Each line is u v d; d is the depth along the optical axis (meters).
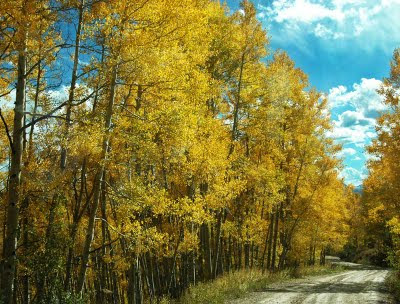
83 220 10.92
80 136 7.07
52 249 7.96
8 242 6.50
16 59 7.43
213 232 18.08
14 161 6.61
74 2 6.64
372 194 19.70
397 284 15.98
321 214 24.66
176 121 8.30
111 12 7.36
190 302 11.73
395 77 15.06
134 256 9.99
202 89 9.38
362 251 54.78
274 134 17.28
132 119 8.53
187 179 12.44
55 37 8.19
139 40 7.32
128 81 8.28
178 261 15.73
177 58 8.51
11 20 5.77
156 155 8.78
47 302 7.94
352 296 13.90
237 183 13.09
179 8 7.69
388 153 15.36
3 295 6.25
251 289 15.01
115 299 13.00
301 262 31.19
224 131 14.92
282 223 23.75
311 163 21.81
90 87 8.19
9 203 6.60
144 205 8.61
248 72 15.43
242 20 14.98
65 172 8.50
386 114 15.41
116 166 8.70
